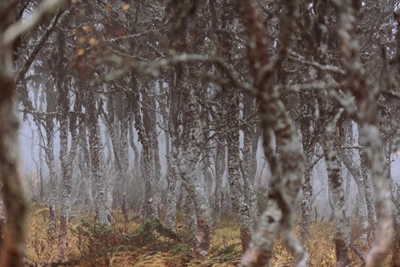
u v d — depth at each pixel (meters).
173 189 9.05
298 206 13.47
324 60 3.27
